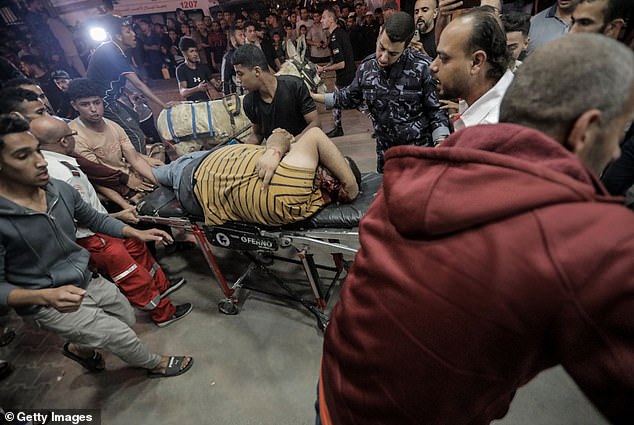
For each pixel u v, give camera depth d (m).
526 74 0.49
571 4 1.85
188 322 2.00
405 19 1.53
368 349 0.54
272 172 1.43
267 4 7.80
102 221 1.56
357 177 1.58
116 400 1.63
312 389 1.58
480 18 1.04
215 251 2.57
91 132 1.93
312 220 1.53
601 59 0.43
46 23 6.70
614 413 0.38
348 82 4.09
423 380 0.49
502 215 0.41
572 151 0.49
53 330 1.32
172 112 2.43
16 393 1.73
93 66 2.87
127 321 1.66
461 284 0.43
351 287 0.61
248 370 1.70
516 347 0.42
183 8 7.70
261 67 1.86
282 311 2.00
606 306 0.35
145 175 2.16
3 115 1.06
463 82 1.13
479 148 0.47
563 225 0.38
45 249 1.26
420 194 0.48
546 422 1.32
